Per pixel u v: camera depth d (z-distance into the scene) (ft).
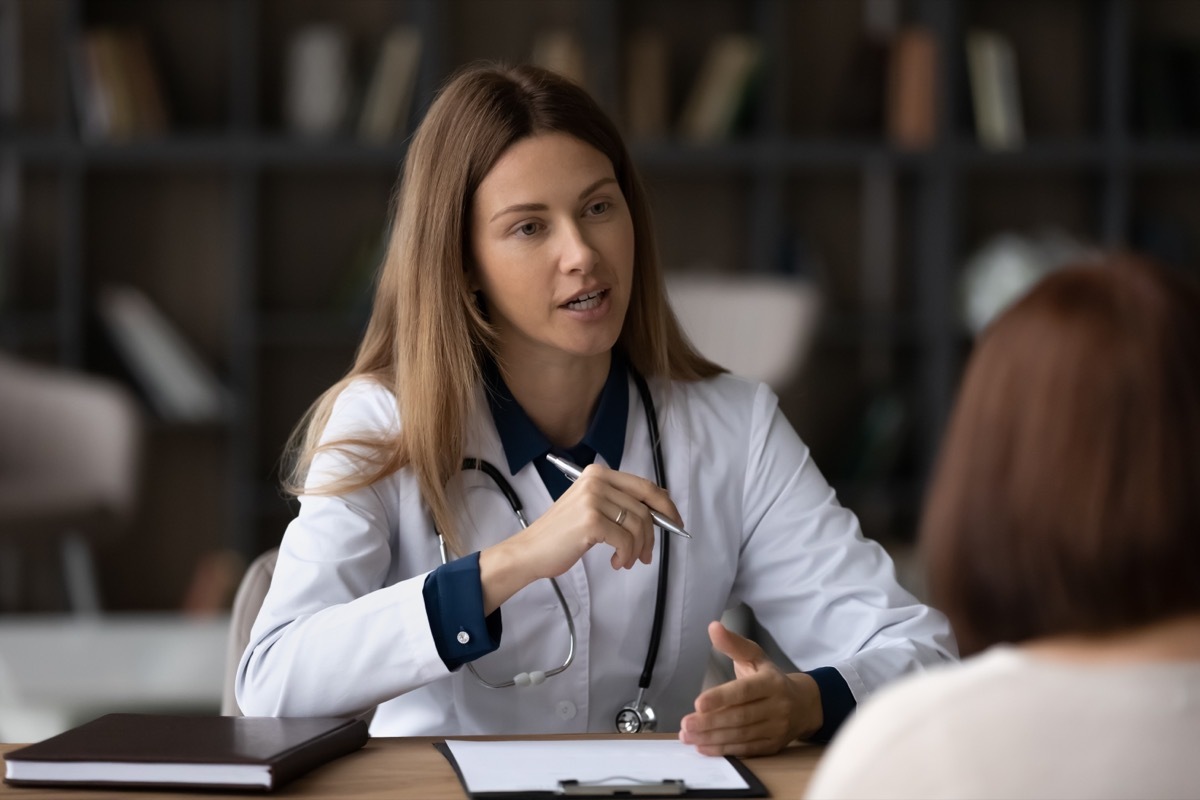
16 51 25.44
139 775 6.23
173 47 25.96
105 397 23.25
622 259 8.58
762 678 7.10
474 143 8.53
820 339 26.89
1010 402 3.91
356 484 8.57
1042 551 3.80
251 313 25.25
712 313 24.45
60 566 25.77
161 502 26.73
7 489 22.31
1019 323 3.99
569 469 8.43
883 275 27.86
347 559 8.35
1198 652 3.81
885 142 26.25
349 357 26.73
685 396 9.52
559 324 8.46
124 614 26.61
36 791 6.19
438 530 8.70
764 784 6.48
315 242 26.61
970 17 27.63
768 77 26.00
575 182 8.43
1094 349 3.80
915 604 8.81
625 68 26.37
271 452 26.50
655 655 8.86
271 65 26.17
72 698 15.10
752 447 9.46
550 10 26.94
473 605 7.49
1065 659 3.93
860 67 26.68
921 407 26.96
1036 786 3.82
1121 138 26.58
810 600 9.09
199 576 24.18
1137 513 3.68
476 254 8.62
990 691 3.90
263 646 7.98
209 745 6.49
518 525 8.81
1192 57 27.12
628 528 7.48
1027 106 27.81
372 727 9.09
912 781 3.91
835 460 27.78
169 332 25.44
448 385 8.65
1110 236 26.89
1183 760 3.77
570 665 8.67
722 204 27.53
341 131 25.18
